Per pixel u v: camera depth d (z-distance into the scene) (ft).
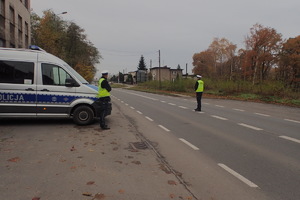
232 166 16.14
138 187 12.80
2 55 26.55
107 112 27.71
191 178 14.11
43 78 27.25
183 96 87.76
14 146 19.36
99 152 18.39
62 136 22.93
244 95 79.20
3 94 26.35
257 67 170.30
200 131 26.66
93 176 14.02
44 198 11.44
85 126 27.84
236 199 11.78
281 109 49.16
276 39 162.71
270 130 27.37
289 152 19.24
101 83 26.53
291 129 28.04
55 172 14.44
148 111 43.01
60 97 27.53
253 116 38.17
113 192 12.17
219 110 45.42
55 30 132.57
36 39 115.55
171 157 17.74
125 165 15.88
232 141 22.43
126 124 29.99
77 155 17.56
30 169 14.80
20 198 11.39
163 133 25.49
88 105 28.40
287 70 163.84
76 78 28.12
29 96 26.86
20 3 74.33
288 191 12.69
